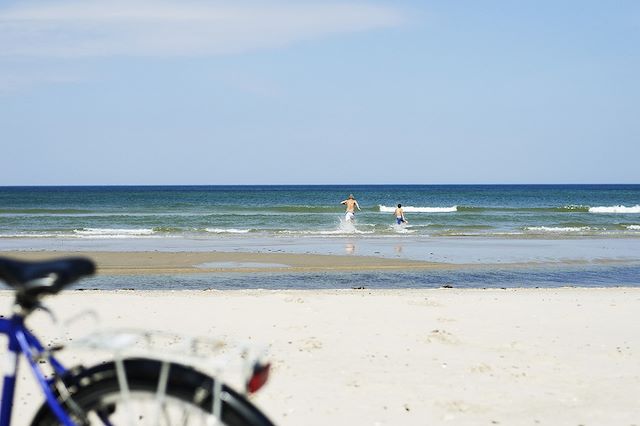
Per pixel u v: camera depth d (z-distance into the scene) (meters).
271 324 8.52
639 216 41.81
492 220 38.09
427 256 20.27
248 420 2.17
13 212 47.94
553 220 38.28
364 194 106.56
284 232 29.70
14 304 2.41
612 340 7.70
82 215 43.09
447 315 9.23
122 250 22.05
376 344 7.37
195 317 9.07
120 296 11.29
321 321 8.72
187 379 2.21
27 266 2.30
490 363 6.59
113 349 2.16
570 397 5.52
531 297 11.31
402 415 5.05
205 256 20.12
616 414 5.10
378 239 26.47
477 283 15.08
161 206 57.97
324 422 4.89
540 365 6.55
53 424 2.38
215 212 47.75
